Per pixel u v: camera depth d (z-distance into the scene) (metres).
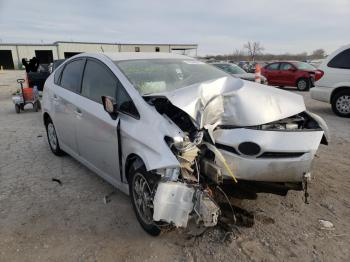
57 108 5.12
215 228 3.38
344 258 2.98
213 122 3.40
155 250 3.11
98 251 3.12
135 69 4.05
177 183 2.92
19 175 4.91
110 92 3.93
